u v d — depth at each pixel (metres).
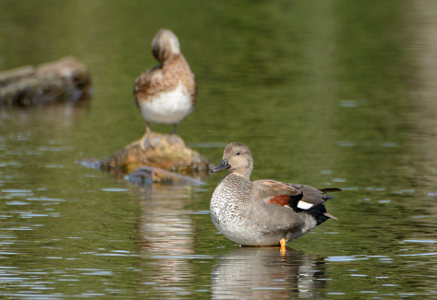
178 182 15.52
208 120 21.08
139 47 32.03
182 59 15.80
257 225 10.67
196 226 12.09
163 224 12.16
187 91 15.66
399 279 9.52
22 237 11.34
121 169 16.66
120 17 37.88
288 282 9.43
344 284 9.35
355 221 12.21
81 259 10.33
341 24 36.03
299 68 28.47
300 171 15.62
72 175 15.84
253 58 30.05
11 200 13.61
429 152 17.41
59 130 20.70
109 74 28.30
